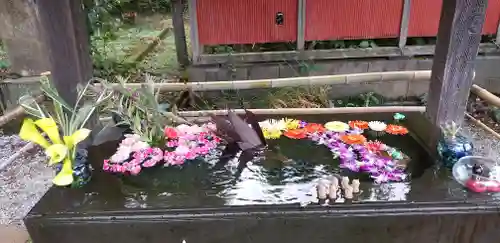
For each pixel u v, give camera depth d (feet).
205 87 9.20
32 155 8.50
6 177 7.76
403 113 7.05
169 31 15.10
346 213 4.39
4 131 9.40
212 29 10.46
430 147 5.68
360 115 7.00
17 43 10.28
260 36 10.62
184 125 6.56
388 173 5.05
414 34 10.71
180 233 4.50
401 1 10.34
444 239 4.62
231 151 5.74
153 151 5.73
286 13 10.39
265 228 4.47
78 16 5.33
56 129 4.81
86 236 4.49
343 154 5.55
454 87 5.45
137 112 6.07
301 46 10.77
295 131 6.31
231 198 4.61
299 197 4.59
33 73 10.52
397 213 4.41
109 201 4.61
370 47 10.91
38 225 4.40
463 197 4.56
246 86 9.20
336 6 10.37
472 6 4.99
